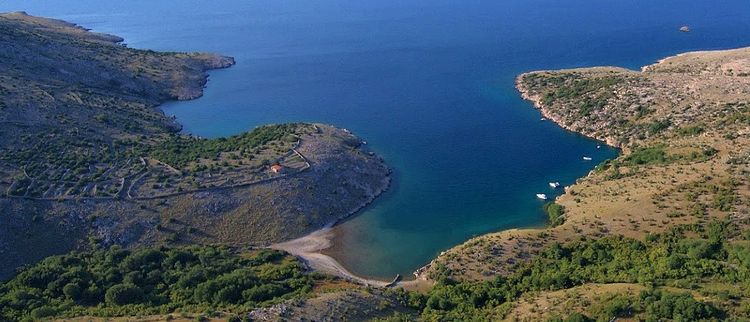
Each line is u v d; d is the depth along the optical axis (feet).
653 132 537.65
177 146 525.75
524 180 490.90
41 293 304.91
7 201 397.80
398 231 419.54
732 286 257.14
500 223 424.46
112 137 541.34
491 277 331.36
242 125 651.66
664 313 231.71
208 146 524.93
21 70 643.86
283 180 456.04
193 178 451.53
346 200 456.86
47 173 440.86
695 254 306.35
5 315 272.51
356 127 629.10
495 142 574.56
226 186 442.91
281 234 412.36
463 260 350.64
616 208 384.06
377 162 524.52
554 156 537.24
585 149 550.77
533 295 287.07
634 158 482.69
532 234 365.81
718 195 365.40
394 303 302.86
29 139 490.49
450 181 495.00
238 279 314.14
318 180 464.65
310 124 591.37
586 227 367.04
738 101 541.34
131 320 264.11
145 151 504.84
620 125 573.33
